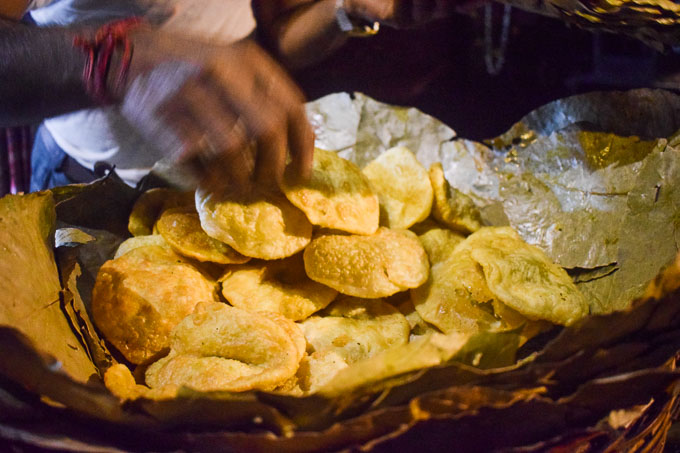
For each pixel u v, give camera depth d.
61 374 0.44
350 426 0.44
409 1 0.84
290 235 0.68
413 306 0.71
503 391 0.45
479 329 0.67
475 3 0.82
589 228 0.76
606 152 0.77
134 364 0.65
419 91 1.31
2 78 0.57
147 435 0.46
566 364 0.47
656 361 0.51
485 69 1.33
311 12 0.92
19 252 0.61
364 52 1.32
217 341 0.59
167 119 0.60
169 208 0.75
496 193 0.83
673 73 1.06
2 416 0.46
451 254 0.74
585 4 0.63
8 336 0.44
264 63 0.63
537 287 0.68
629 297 0.72
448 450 0.47
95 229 0.75
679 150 0.72
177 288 0.65
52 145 0.99
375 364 0.46
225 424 0.46
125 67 0.59
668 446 0.64
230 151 0.62
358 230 0.70
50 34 0.59
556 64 1.30
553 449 0.48
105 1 0.88
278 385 0.57
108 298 0.65
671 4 0.62
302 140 0.66
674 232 0.71
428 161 0.87
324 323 0.67
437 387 0.47
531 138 0.84
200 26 0.93
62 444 0.44
